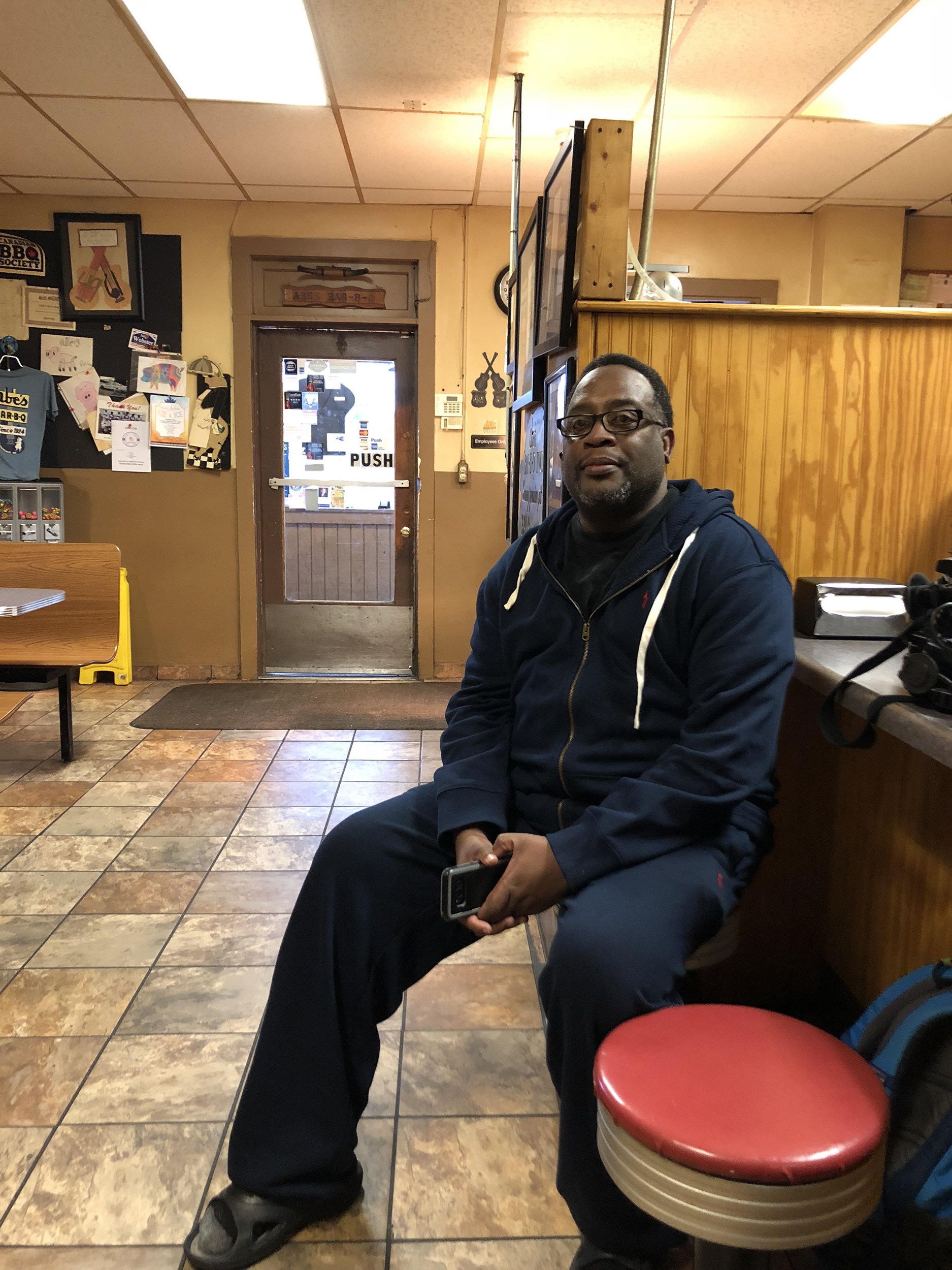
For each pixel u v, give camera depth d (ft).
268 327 16.96
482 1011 6.82
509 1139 5.45
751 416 6.33
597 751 4.79
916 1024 4.10
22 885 8.77
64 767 12.32
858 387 6.35
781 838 6.67
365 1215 4.87
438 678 17.69
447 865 4.88
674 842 4.23
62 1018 6.63
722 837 4.32
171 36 10.51
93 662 12.25
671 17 6.97
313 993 4.59
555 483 7.00
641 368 5.02
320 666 18.07
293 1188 4.61
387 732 14.21
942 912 5.19
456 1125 5.57
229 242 16.33
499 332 16.66
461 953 7.72
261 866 9.27
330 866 4.68
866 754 6.16
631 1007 3.72
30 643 12.44
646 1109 2.97
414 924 4.83
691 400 6.29
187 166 14.49
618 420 4.79
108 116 12.62
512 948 7.82
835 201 15.69
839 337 6.30
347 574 17.83
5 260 16.25
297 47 10.78
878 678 4.26
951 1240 3.61
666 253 16.48
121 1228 4.76
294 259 16.49
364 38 10.45
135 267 16.33
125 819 10.49
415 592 17.79
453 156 14.01
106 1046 6.31
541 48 10.66
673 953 3.86
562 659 5.01
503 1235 4.75
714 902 4.07
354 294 16.67
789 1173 2.73
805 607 5.88
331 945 4.59
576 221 6.20
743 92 11.73
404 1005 6.89
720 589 4.56
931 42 10.39
